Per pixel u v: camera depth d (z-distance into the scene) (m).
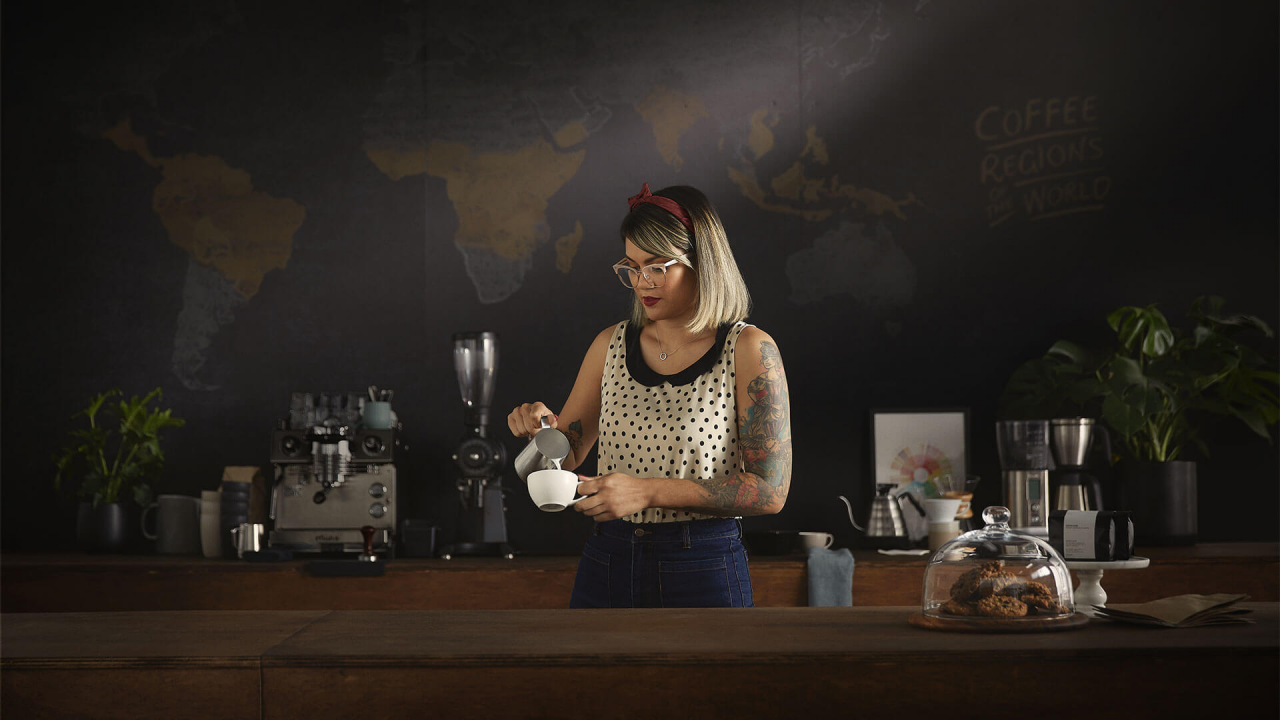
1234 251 3.59
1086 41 3.65
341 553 3.15
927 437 3.49
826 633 1.19
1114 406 3.06
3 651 1.11
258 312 3.61
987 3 3.67
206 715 1.07
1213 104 3.62
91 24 3.67
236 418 3.57
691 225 1.85
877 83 3.66
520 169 3.63
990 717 1.06
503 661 1.07
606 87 3.65
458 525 3.21
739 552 1.81
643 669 1.07
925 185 3.64
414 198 3.63
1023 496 3.11
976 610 1.21
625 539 1.82
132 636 1.21
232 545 3.12
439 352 3.59
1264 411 3.28
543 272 3.61
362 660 1.07
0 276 3.62
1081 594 1.34
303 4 3.68
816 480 3.55
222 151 3.65
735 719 1.07
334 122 3.65
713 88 3.65
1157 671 1.06
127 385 3.59
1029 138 3.64
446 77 3.66
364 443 3.17
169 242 3.62
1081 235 3.62
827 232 3.63
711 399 1.84
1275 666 1.06
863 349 3.60
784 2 3.67
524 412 1.95
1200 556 2.88
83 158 3.65
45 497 3.55
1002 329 3.60
